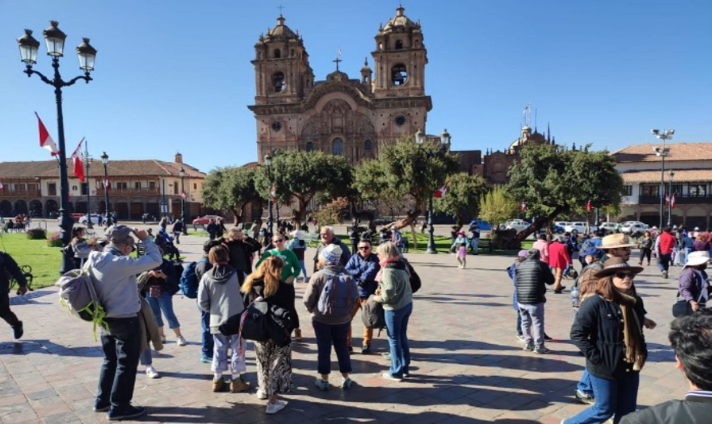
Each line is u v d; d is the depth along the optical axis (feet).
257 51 207.62
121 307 16.34
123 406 16.53
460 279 51.26
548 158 90.33
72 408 17.60
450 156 89.45
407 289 20.58
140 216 234.38
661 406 6.81
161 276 23.76
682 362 7.13
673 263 66.69
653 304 37.78
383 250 20.57
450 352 24.72
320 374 19.60
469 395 19.01
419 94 193.26
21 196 243.81
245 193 152.15
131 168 236.43
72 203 238.68
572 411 17.51
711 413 6.39
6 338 26.96
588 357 13.16
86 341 26.37
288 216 215.92
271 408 17.24
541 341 24.40
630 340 12.98
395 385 20.08
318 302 18.99
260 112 206.49
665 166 185.47
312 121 204.03
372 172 105.60
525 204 98.17
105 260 16.14
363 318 23.62
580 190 85.87
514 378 20.94
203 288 19.31
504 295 41.29
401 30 194.29
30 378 20.65
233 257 23.82
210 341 22.97
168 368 22.12
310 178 120.88
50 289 43.09
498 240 96.17
